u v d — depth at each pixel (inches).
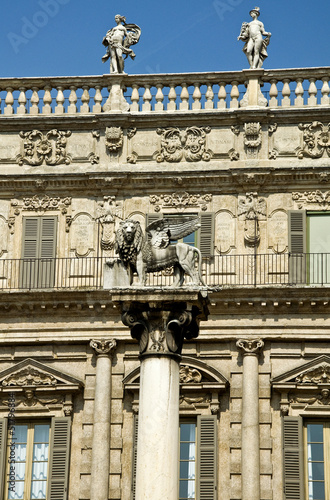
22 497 2642.7
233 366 2664.9
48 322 2726.4
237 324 2679.6
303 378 2635.3
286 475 2576.3
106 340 2699.3
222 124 2824.8
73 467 2645.2
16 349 2731.3
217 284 2723.9
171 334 2015.3
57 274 2780.5
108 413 2659.9
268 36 2878.9
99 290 2689.5
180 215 2795.3
